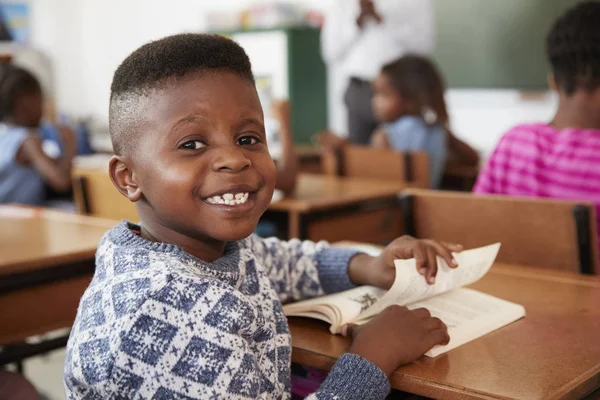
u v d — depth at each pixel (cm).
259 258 104
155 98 81
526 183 167
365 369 83
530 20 378
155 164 81
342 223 235
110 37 602
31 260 138
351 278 111
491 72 401
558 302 110
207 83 81
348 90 418
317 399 81
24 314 139
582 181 158
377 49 404
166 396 73
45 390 246
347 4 412
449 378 80
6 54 605
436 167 327
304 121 471
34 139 315
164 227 85
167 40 85
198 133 80
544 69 376
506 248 143
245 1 500
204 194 81
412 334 87
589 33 155
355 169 304
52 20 634
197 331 73
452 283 105
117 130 85
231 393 73
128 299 74
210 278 79
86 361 75
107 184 209
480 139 416
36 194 321
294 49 457
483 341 92
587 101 160
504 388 76
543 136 166
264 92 468
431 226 154
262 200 85
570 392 76
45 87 634
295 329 101
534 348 89
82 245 151
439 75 338
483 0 397
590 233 131
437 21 421
